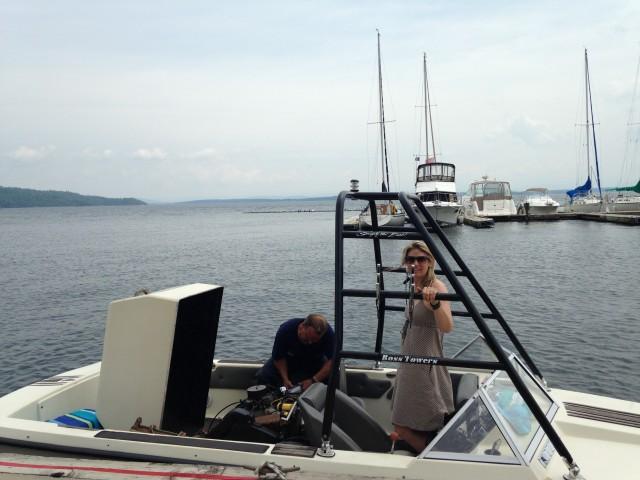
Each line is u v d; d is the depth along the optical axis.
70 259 36.03
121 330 4.30
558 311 16.39
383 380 4.99
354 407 3.98
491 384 3.70
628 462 3.42
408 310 3.87
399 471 3.19
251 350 12.78
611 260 28.97
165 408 4.28
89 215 176.25
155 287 22.95
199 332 4.61
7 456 3.69
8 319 16.81
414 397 3.79
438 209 47.16
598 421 3.89
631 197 62.25
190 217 142.25
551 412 3.93
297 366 5.27
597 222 57.44
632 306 16.98
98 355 12.84
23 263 33.84
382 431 3.98
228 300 19.17
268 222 97.81
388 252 33.53
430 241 3.33
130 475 3.34
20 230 83.06
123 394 4.29
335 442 3.59
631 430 3.77
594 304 17.42
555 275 24.23
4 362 12.41
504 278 23.58
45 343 13.90
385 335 13.03
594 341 12.97
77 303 19.41
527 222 59.06
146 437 3.61
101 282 24.72
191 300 4.43
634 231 46.94
